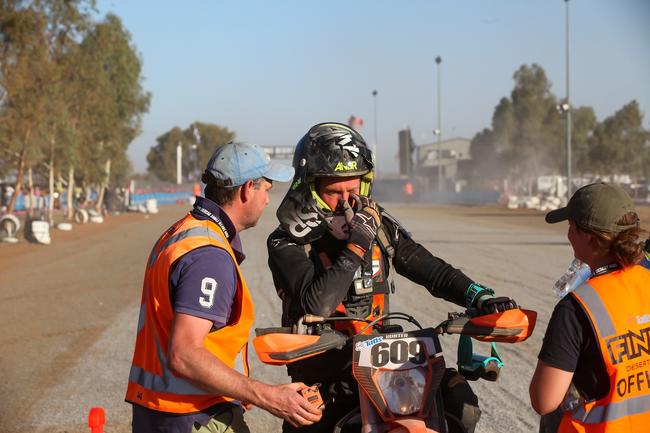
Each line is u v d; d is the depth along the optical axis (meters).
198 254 2.80
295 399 2.70
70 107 33.81
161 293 2.84
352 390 3.00
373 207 3.07
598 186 2.75
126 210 52.03
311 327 2.87
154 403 2.88
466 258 16.14
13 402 6.09
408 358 2.75
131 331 9.00
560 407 2.76
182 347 2.69
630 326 2.60
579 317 2.62
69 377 6.87
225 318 2.81
